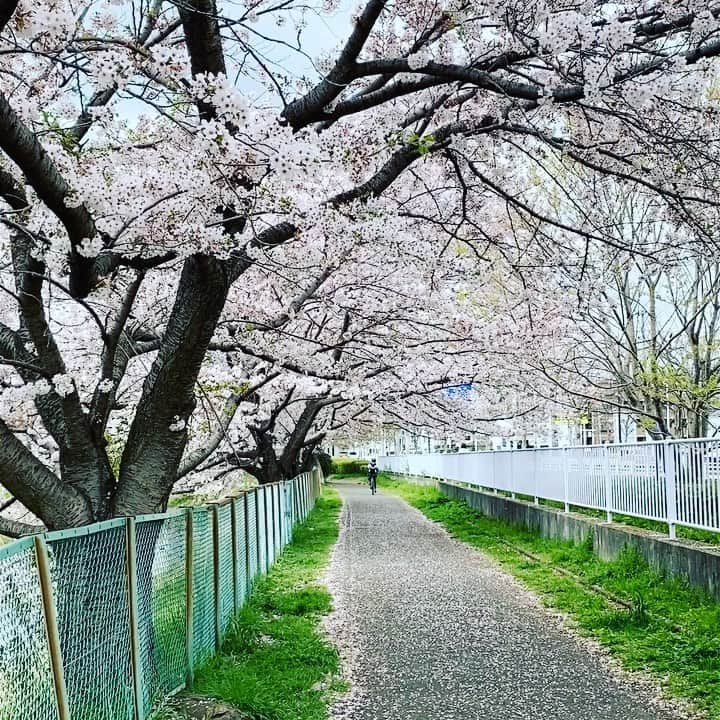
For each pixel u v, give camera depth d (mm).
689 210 6312
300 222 6133
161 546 5543
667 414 14719
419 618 8805
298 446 18531
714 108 5484
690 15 5453
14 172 5496
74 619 4043
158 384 5844
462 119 7262
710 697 5746
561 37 4535
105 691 4410
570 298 11641
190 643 6098
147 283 9125
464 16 5215
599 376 15648
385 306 11344
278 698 5898
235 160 4754
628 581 9414
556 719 5473
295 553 14609
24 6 4344
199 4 4848
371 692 6152
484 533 16906
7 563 3189
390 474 57750
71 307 9727
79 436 5906
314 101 5504
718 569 7922
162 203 5586
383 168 6535
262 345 9555
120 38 4492
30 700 3340
